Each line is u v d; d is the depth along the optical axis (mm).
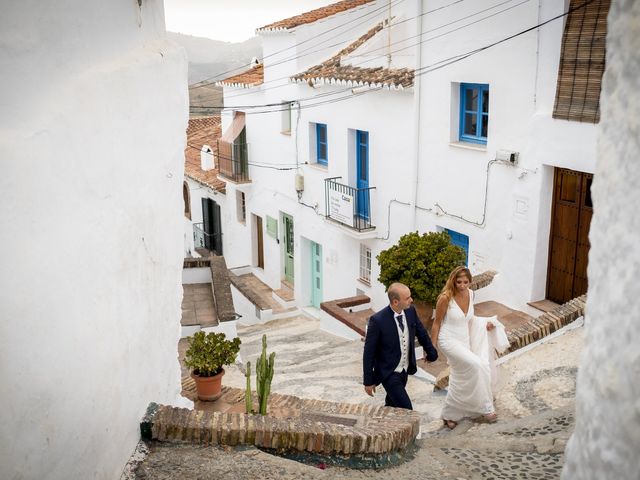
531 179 12625
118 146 4648
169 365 6316
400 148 16234
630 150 1605
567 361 7926
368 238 17734
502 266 13562
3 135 3033
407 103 15766
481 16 13281
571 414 6492
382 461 5137
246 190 24844
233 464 4699
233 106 25062
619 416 1488
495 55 13086
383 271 12984
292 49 20188
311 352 14695
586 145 11398
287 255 23078
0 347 2826
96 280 4105
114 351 4395
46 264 3334
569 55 11492
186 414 5156
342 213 18406
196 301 13664
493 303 13711
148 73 5473
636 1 1597
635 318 1482
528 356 8258
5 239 2910
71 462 3596
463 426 7023
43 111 3457
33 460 3129
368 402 10102
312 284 21859
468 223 14484
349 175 18422
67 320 3582
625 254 1580
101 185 4258
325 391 10922
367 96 17141
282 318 21609
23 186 3117
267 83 22141
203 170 28797
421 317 12828
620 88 1666
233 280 23375
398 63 16578
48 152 3439
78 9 4043
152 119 5613
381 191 17266
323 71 18672
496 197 13586
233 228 26719
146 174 5402
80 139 3906
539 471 5145
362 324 15633
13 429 2938
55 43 3680
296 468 4773
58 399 3424
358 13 20312
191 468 4637
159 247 5844
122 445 4535
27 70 3324
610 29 1729
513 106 12836
